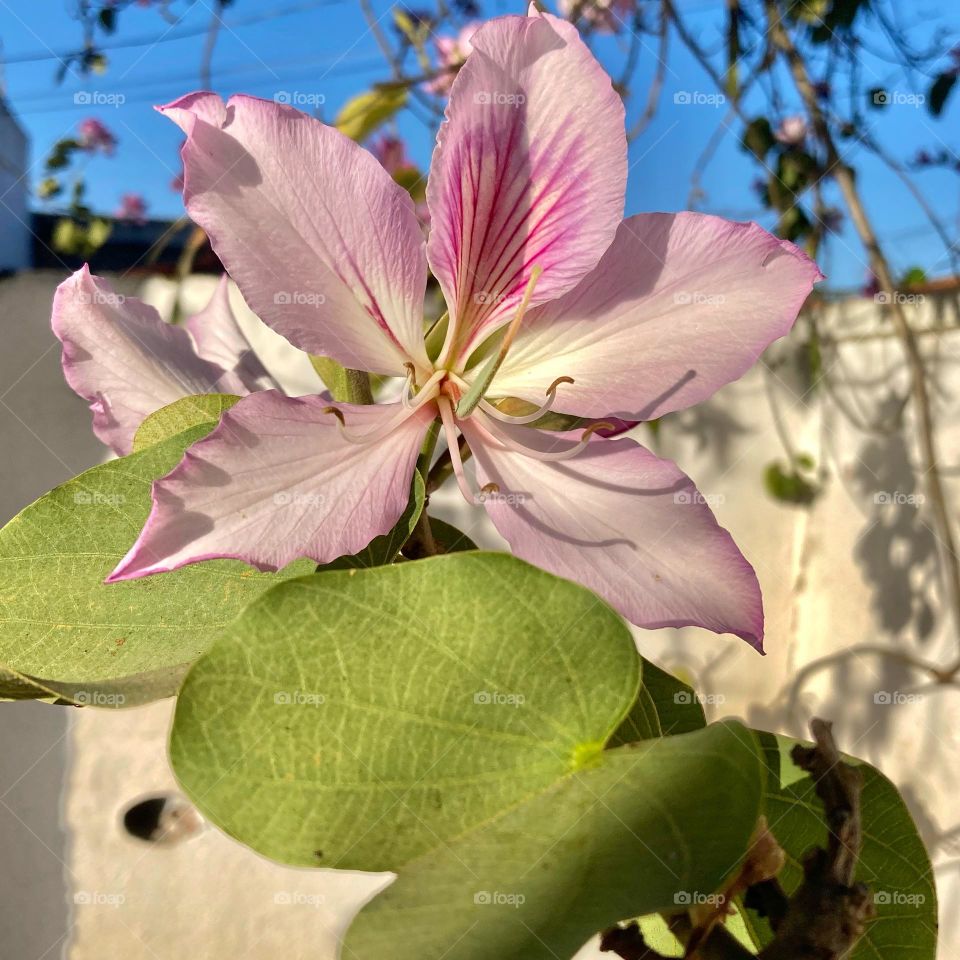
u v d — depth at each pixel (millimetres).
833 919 90
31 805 520
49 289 511
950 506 520
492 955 75
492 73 128
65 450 512
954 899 488
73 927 517
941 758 508
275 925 521
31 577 110
